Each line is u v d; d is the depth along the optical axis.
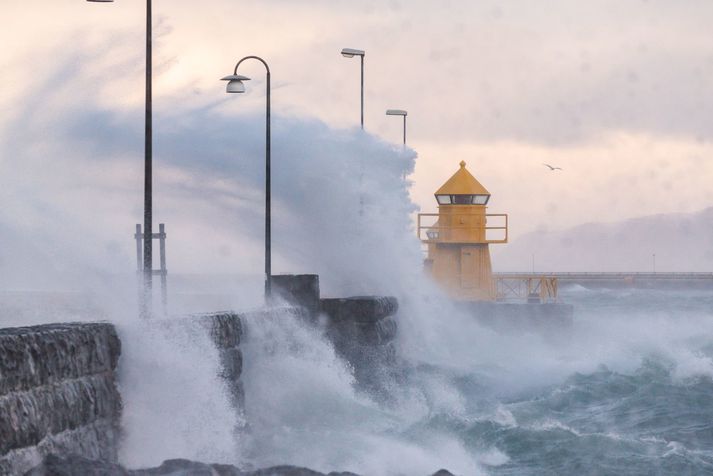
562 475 67.62
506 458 72.12
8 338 44.12
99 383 52.44
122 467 46.34
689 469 69.44
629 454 72.75
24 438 44.44
